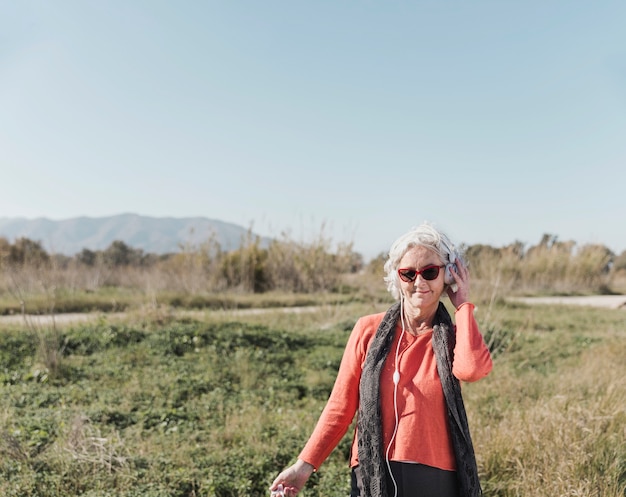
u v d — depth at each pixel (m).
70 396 7.78
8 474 4.94
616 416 5.67
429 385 2.54
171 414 7.14
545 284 26.45
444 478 2.49
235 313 15.45
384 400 2.59
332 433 2.76
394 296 2.82
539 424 5.52
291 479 2.72
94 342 10.58
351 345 2.82
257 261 23.02
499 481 4.88
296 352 10.92
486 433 5.62
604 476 4.60
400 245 2.69
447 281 2.69
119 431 6.41
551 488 4.48
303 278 22.31
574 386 7.56
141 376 8.91
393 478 2.50
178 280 21.73
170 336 11.11
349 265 22.72
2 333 10.66
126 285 23.67
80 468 5.07
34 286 19.39
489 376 8.48
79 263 24.58
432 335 2.63
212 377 8.96
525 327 13.77
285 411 7.39
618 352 10.17
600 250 28.52
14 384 8.62
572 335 12.94
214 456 5.55
